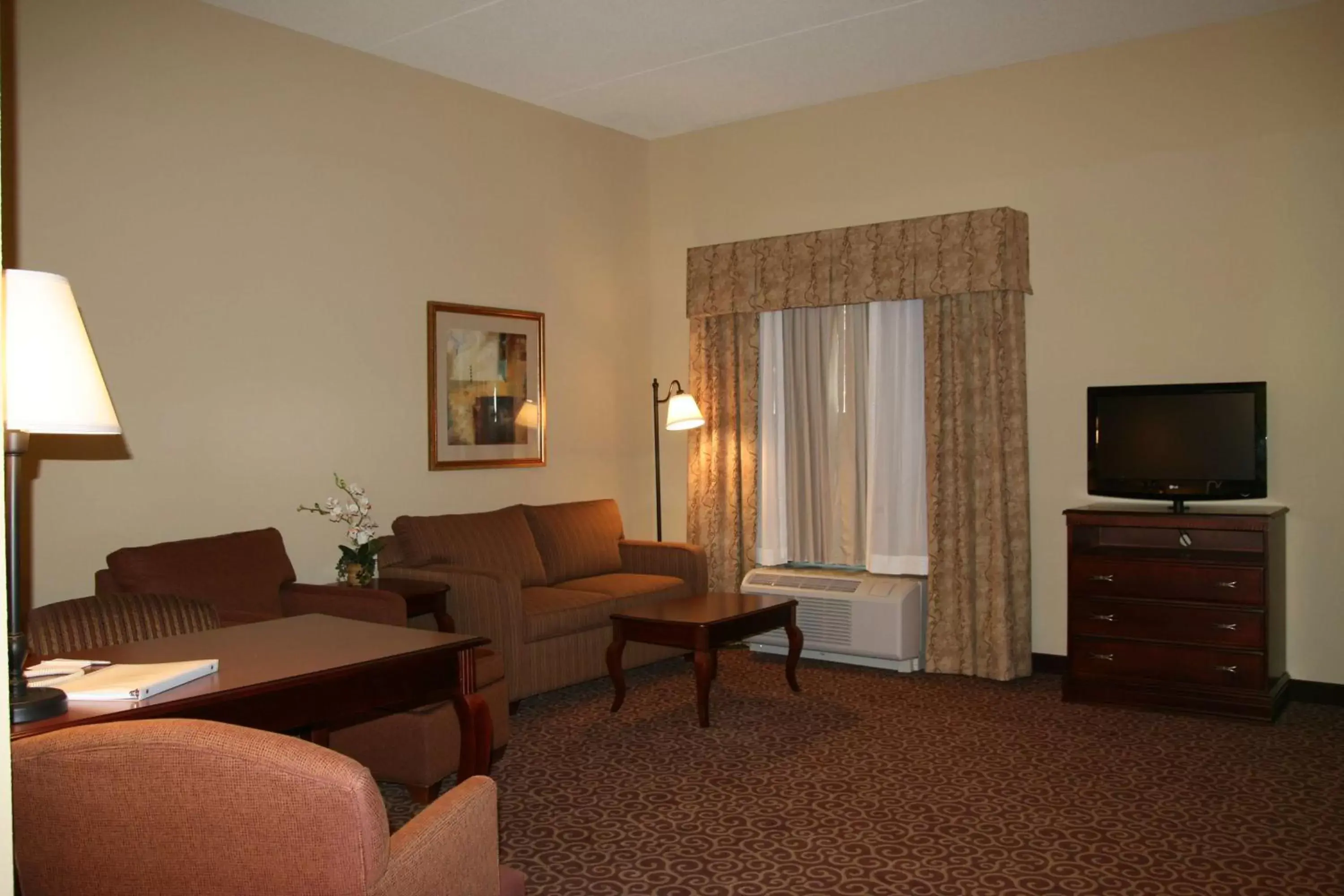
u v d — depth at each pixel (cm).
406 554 476
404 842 151
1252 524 421
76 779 143
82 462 383
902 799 338
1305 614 457
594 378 616
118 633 258
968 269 512
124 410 395
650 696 480
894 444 553
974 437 517
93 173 386
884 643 520
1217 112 473
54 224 375
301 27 456
